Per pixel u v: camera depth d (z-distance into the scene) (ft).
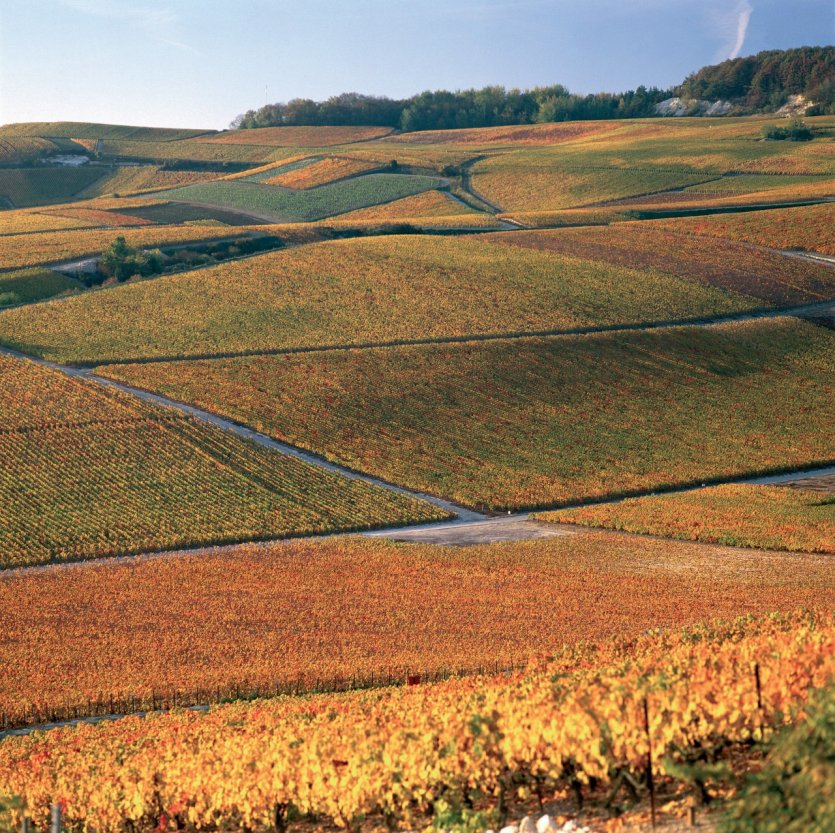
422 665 146.51
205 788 66.64
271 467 299.58
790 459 319.27
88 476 287.69
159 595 203.62
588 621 169.78
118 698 141.90
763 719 49.88
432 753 55.16
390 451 317.83
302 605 192.34
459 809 53.31
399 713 80.84
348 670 147.02
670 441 332.39
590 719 50.60
